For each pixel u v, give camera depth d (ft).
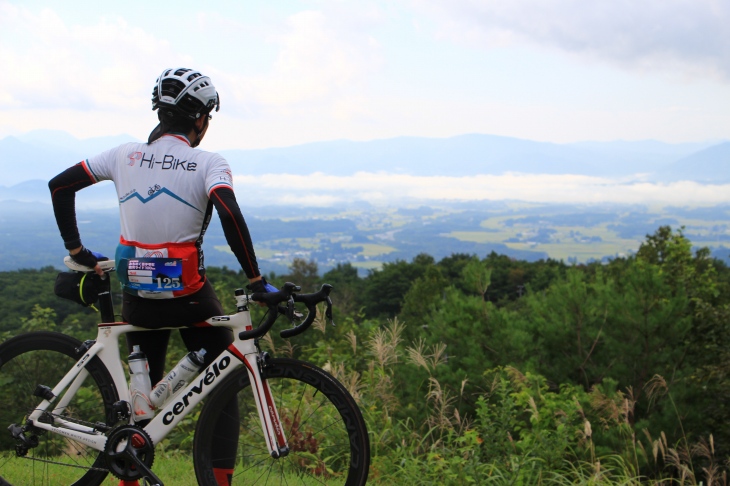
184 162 9.41
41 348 10.42
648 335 27.12
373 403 19.45
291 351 24.49
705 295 32.63
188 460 15.64
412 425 20.81
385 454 16.99
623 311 27.30
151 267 9.34
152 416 9.89
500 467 15.71
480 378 24.48
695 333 28.60
